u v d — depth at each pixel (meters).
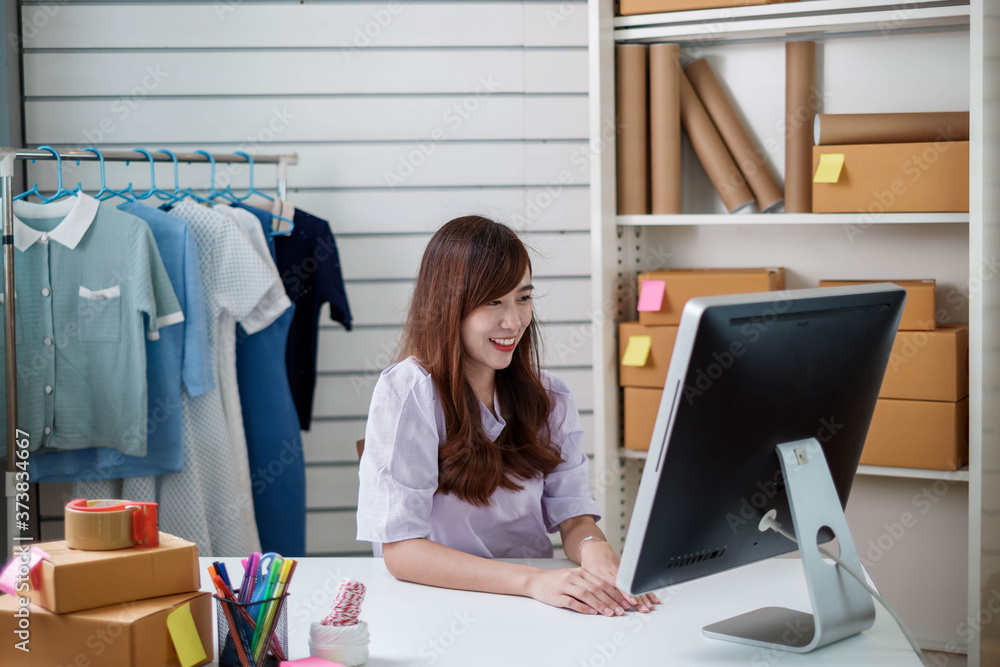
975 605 2.17
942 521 2.54
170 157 2.50
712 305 1.04
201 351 2.45
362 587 1.22
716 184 2.53
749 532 1.27
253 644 1.14
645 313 2.47
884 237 2.56
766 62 2.61
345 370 3.03
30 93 2.91
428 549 1.52
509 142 2.99
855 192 2.32
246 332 2.61
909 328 2.29
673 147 2.52
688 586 1.49
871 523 2.61
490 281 1.57
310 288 2.78
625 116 2.54
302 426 2.84
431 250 1.65
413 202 3.00
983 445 2.14
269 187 2.98
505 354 1.63
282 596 1.16
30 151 2.24
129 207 2.46
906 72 2.48
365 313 3.02
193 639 1.18
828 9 2.30
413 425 1.60
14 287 2.23
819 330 1.17
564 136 2.99
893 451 2.31
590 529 1.71
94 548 1.19
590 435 3.05
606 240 2.48
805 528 1.21
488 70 2.97
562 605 1.38
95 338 2.36
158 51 2.93
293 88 2.96
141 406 2.36
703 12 2.39
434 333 1.63
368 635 1.20
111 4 2.91
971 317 2.13
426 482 1.61
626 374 2.53
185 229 2.44
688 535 1.18
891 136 2.29
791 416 1.20
